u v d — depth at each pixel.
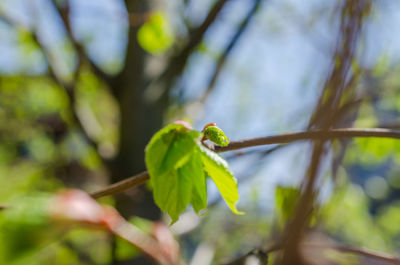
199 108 0.97
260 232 0.96
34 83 1.18
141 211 0.74
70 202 0.28
